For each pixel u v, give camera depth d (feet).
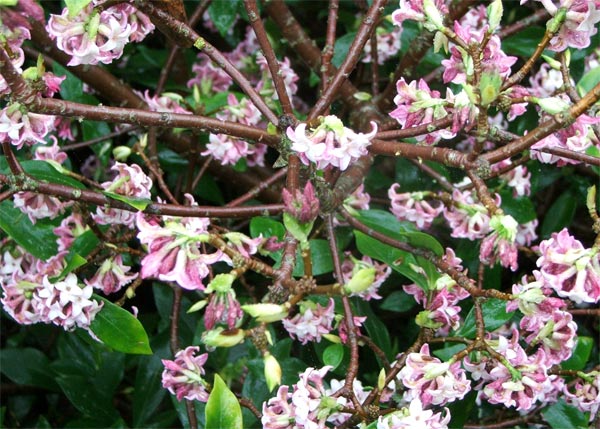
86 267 1.77
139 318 2.58
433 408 1.77
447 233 2.57
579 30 1.43
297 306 1.83
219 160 2.29
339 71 1.68
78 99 2.33
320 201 1.67
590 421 1.88
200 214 1.62
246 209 1.65
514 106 1.56
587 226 2.64
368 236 1.87
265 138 1.57
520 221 2.26
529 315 1.54
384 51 2.51
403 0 1.47
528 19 2.21
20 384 2.51
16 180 1.56
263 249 1.52
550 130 1.40
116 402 2.63
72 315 1.68
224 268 2.43
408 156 1.52
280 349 1.99
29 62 2.56
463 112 1.47
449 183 2.19
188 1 2.84
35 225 1.82
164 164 2.48
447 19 1.89
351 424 1.54
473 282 1.58
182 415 1.95
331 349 1.68
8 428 2.64
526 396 1.51
